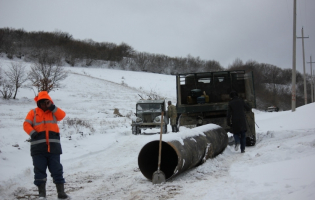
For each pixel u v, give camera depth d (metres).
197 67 123.44
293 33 27.66
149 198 5.25
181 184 6.05
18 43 107.31
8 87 48.62
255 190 4.77
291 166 6.07
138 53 125.94
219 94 13.61
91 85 66.44
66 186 6.54
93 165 9.05
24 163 8.93
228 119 9.82
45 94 5.61
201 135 7.91
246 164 7.25
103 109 43.38
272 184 4.99
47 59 71.12
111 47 131.62
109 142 13.80
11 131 15.14
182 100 13.70
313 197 3.80
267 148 9.38
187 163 6.67
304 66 46.31
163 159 7.54
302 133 12.56
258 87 80.19
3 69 66.69
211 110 12.06
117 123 26.80
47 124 5.54
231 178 5.98
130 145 13.05
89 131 17.34
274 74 93.75
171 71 120.81
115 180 6.92
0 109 35.78
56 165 5.53
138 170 7.98
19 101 45.47
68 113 35.94
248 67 86.69
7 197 5.82
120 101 53.59
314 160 6.29
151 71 119.19
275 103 77.56
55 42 116.31
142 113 19.53
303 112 22.19
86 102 49.75
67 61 107.69
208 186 5.63
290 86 93.44
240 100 9.89
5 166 8.20
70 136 13.85
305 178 5.01
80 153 10.85
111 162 9.43
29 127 5.43
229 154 9.45
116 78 83.75
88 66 110.88
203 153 7.58
